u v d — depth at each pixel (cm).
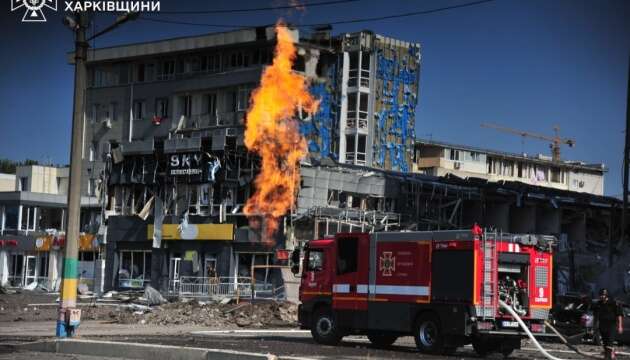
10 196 7294
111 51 7331
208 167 5691
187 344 2245
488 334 2086
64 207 7500
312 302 2470
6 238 7256
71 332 2333
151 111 7094
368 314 2316
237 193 5647
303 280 2517
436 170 9131
